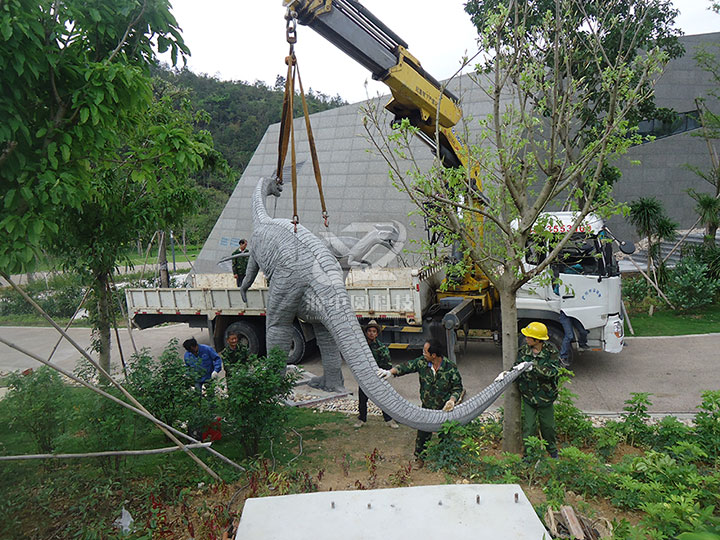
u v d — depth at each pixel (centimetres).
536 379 523
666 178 1981
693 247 1440
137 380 557
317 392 824
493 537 206
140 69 457
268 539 209
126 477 512
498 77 485
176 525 431
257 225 788
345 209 1891
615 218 1962
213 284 1312
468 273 910
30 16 366
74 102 396
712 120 1517
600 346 842
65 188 387
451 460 511
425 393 565
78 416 502
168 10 462
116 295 748
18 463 485
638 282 1316
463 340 977
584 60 773
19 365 1039
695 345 1011
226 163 893
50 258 668
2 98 369
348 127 1906
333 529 214
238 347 665
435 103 775
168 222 778
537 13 891
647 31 991
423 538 207
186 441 607
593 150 497
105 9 438
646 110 1248
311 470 543
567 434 588
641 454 546
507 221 542
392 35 717
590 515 396
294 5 623
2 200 402
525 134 1033
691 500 365
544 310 855
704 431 530
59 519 446
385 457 575
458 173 522
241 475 522
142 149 516
